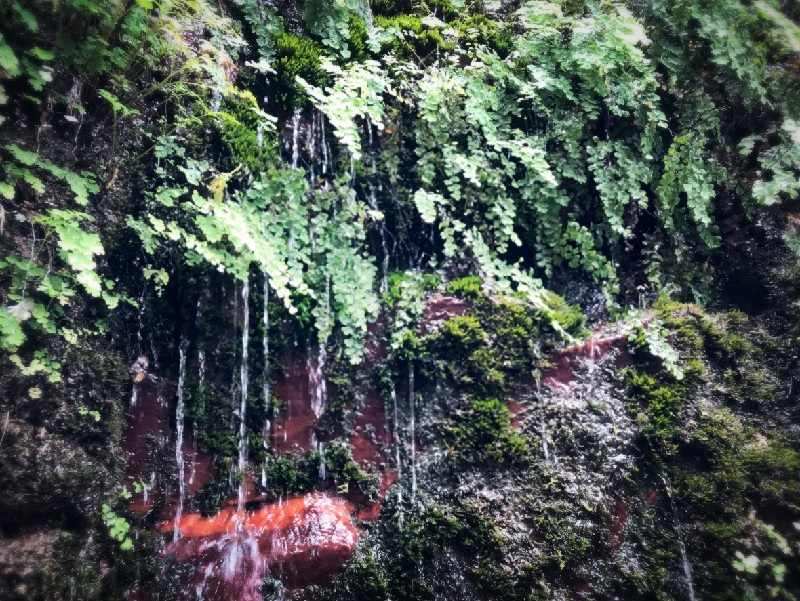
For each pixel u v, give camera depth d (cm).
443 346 372
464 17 459
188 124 352
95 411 311
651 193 439
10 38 287
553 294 405
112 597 293
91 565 291
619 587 323
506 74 417
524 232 434
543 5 434
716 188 444
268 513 343
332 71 364
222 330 361
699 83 447
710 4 451
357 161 405
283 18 402
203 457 348
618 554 331
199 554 324
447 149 402
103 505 297
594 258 412
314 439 361
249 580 318
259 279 367
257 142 371
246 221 320
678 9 453
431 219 374
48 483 280
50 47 300
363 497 351
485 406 359
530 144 411
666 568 328
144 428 341
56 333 300
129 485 328
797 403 363
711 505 338
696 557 331
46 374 289
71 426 300
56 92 309
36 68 277
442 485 348
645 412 360
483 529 330
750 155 445
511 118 425
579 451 350
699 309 396
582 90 421
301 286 333
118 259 340
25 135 300
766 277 409
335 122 342
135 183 344
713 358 383
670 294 414
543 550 325
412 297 382
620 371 372
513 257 441
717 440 351
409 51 426
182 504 338
